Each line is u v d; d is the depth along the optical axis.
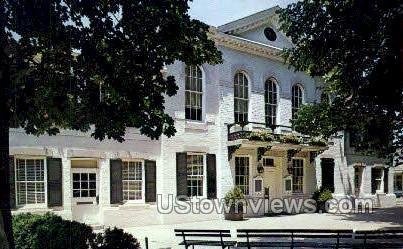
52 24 8.72
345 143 28.20
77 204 16.67
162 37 9.02
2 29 8.34
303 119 17.81
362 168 29.53
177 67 19.59
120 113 9.70
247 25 22.38
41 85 9.54
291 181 24.14
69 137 16.42
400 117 14.44
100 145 17.19
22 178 15.37
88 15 8.81
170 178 19.09
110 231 10.12
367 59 11.33
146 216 18.20
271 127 22.52
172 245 12.92
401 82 10.31
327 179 26.14
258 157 22.28
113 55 9.26
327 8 10.92
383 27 10.26
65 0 8.76
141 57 9.16
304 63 13.26
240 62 22.22
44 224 10.20
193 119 20.33
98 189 17.19
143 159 18.41
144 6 8.68
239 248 12.05
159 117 9.91
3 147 8.16
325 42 11.51
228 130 21.31
